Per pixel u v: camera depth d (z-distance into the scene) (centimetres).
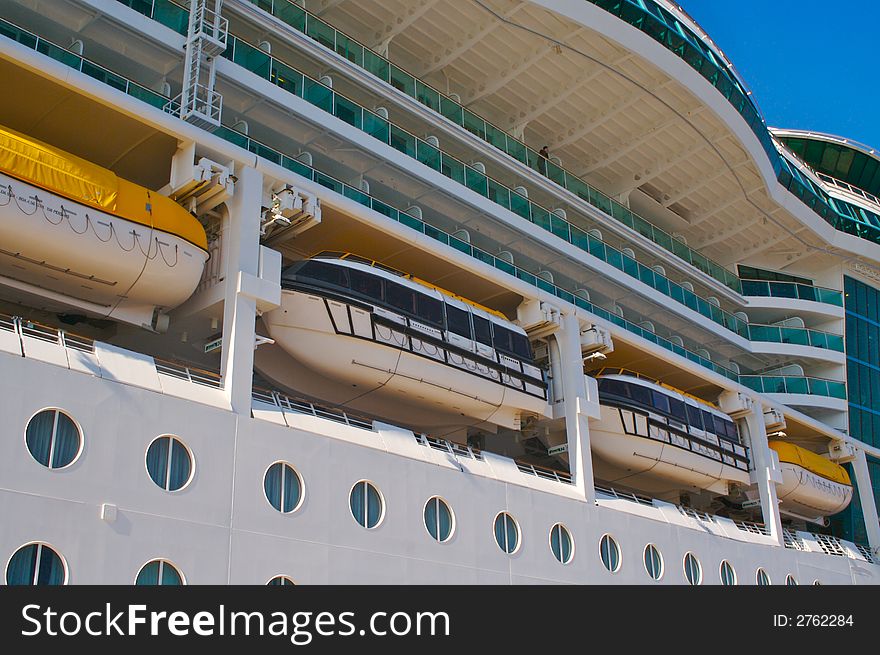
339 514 1697
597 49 2653
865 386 3756
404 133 2308
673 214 3447
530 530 2053
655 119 2936
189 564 1468
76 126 1748
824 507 3378
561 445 2398
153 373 1558
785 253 3819
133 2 1888
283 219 1839
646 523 2391
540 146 3039
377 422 1898
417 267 2291
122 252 1634
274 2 2222
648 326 3023
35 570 1315
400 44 2648
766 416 3212
